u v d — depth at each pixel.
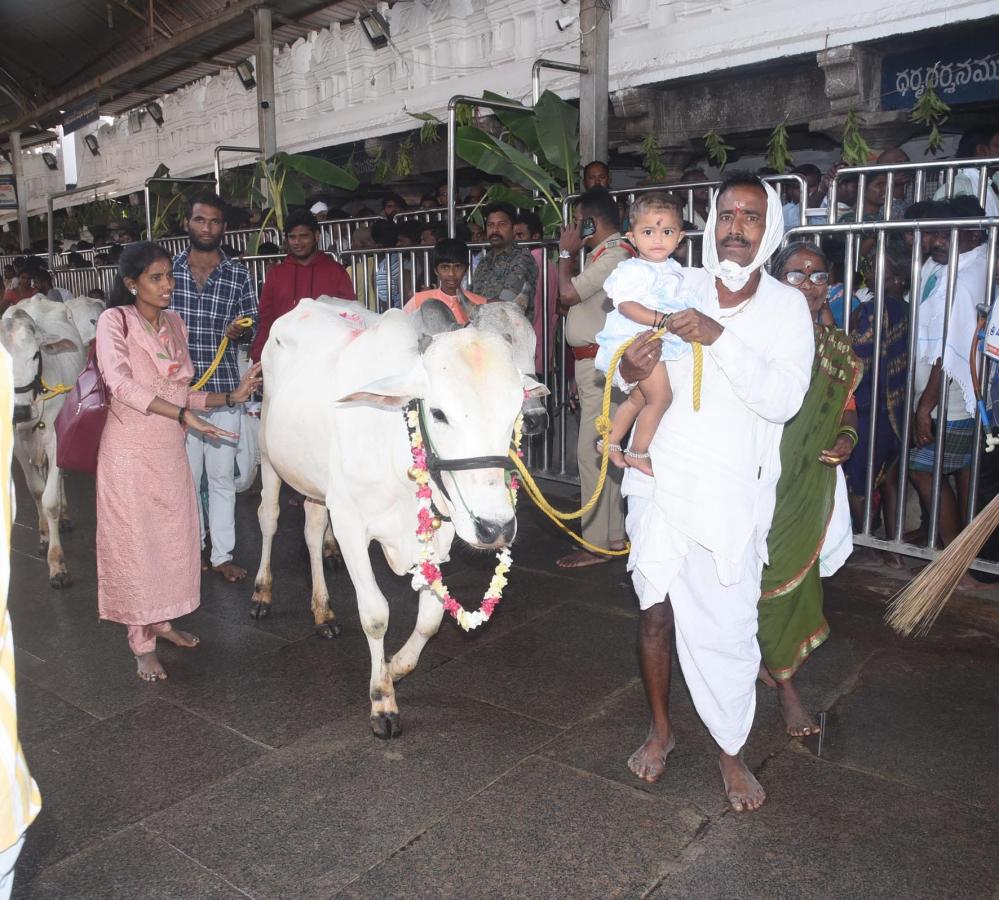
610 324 2.76
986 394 4.34
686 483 2.81
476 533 2.80
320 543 4.43
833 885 2.61
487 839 2.84
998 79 6.72
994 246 4.25
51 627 4.64
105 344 3.73
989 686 3.75
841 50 7.11
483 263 5.67
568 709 3.66
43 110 17.41
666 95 8.76
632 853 2.77
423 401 3.02
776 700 3.69
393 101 11.58
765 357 2.79
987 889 2.59
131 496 3.80
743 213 2.67
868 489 4.95
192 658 4.23
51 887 2.66
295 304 5.50
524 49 9.70
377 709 3.49
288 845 2.84
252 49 13.84
